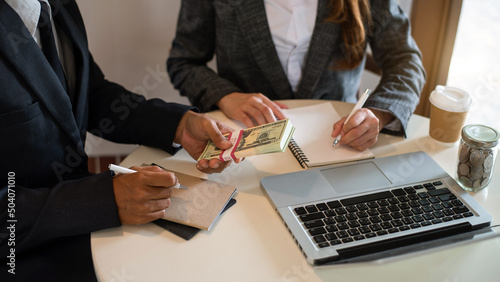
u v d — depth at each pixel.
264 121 1.09
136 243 0.78
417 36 1.62
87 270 0.88
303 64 1.37
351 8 1.22
